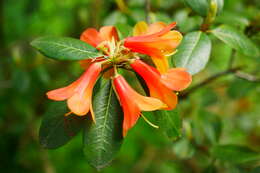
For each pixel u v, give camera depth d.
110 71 0.58
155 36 0.56
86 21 0.96
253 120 1.03
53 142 0.57
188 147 0.77
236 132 0.99
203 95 0.88
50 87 1.02
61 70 1.04
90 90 0.55
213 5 0.62
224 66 0.93
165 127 0.58
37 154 1.04
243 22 0.69
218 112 1.05
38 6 0.94
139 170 1.13
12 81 0.90
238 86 0.84
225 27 0.64
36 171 1.05
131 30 0.62
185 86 0.55
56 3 1.13
